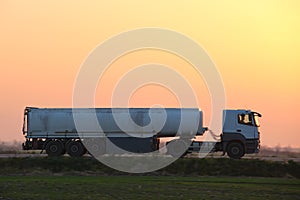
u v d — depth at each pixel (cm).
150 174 4912
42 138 5909
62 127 5872
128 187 3931
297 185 4206
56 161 5016
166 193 3706
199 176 4831
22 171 4916
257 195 3712
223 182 4306
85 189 3825
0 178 4478
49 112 5903
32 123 5912
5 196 3553
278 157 6378
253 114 5572
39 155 5878
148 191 3772
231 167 4962
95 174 4878
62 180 4303
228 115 5584
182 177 4688
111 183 4122
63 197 3534
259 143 5553
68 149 5800
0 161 5047
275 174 4903
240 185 4131
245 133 5553
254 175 4894
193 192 3766
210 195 3659
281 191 3894
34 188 3853
